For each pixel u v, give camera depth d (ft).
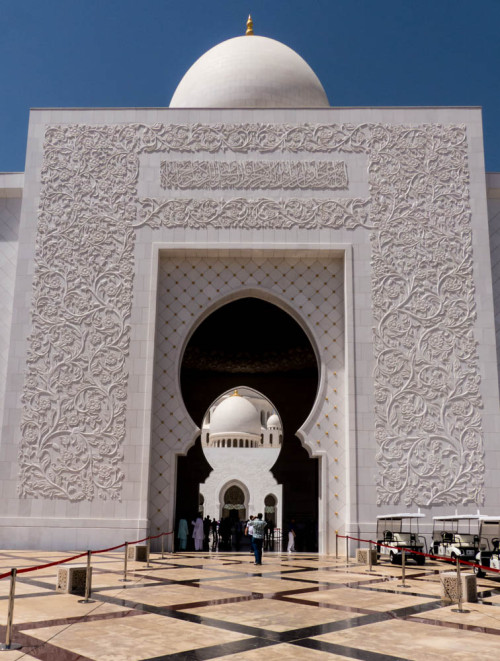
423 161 61.36
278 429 204.85
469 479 54.65
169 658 18.10
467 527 53.72
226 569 42.24
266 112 62.80
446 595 29.25
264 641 20.39
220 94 73.77
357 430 55.83
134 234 60.13
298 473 90.89
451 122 62.28
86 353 57.47
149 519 55.47
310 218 60.23
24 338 57.77
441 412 56.08
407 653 19.11
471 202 60.49
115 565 42.86
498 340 60.95
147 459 55.11
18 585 32.35
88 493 54.49
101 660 17.72
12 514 54.08
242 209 60.54
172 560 48.34
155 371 58.85
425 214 60.29
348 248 59.52
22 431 55.72
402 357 57.31
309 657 18.42
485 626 23.43
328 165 61.46
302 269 61.36
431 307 58.39
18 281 59.00
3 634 20.95
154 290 58.80
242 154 61.93
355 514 54.08
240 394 213.87
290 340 85.97
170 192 61.05
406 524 53.83
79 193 61.05
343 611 26.25
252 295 61.67
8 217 63.67
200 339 85.51
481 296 58.54
